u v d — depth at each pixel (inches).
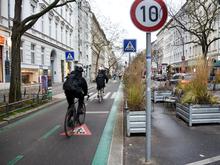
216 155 226.7
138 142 270.2
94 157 229.1
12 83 508.7
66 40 1910.7
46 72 1371.8
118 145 259.0
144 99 327.6
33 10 1248.8
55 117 429.7
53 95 812.0
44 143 274.7
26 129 342.0
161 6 198.4
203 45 1056.2
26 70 1125.1
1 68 968.3
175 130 320.2
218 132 308.2
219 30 1594.5
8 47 982.4
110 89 1167.0
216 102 355.3
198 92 358.9
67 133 298.8
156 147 250.2
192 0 1050.7
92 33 2364.7
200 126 341.1
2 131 331.3
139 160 214.7
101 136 302.2
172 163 207.3
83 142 277.3
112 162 211.3
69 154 237.8
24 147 260.7
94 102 645.3
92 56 3070.9
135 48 554.3
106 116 437.4
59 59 1676.9
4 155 236.4
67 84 311.6
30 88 1056.2
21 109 464.8
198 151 237.6
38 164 213.0
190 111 341.7
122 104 598.9
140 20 199.9
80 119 369.4
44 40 1355.8
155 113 448.1
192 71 402.0
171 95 554.3
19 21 515.2
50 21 1508.4
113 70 3887.8
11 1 1010.7
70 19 2023.9
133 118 295.4
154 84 729.0
